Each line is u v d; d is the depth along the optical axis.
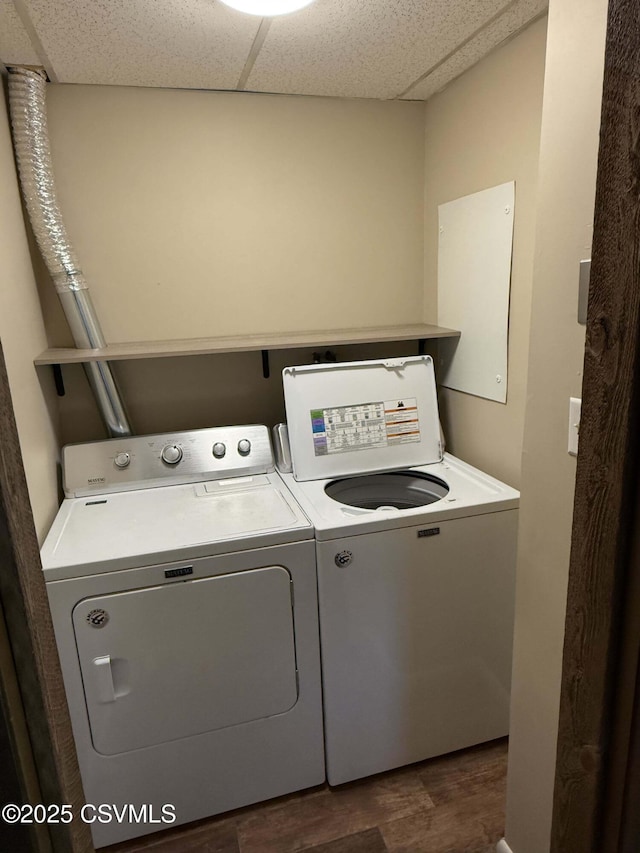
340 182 2.16
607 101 0.53
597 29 0.94
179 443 1.98
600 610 0.59
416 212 2.28
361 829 1.61
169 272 2.06
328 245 2.21
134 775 1.55
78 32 1.47
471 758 1.86
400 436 2.06
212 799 1.64
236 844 1.59
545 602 1.23
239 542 1.50
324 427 1.99
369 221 2.23
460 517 1.66
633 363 0.51
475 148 1.89
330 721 1.67
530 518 1.25
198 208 2.04
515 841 1.43
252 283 2.15
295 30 1.50
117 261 2.00
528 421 1.22
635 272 0.51
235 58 1.68
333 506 1.72
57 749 0.61
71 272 1.83
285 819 1.66
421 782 1.77
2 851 0.57
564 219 1.06
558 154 1.05
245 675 1.58
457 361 2.15
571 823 0.68
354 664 1.65
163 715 1.54
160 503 1.79
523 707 1.34
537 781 1.32
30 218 1.77
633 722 0.57
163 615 1.48
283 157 2.08
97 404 1.97
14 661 0.56
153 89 1.91
